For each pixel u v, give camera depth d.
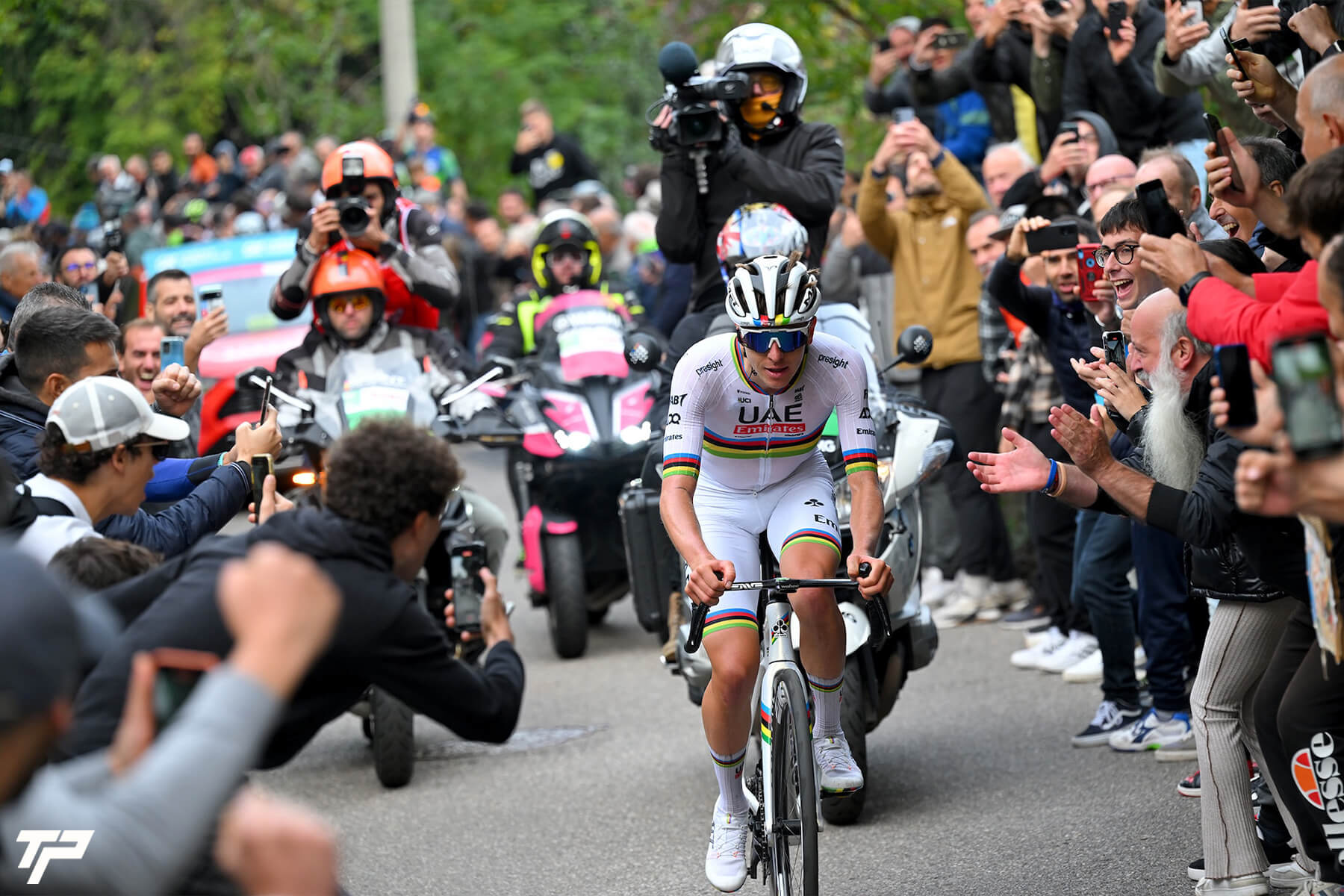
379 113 100.06
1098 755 22.83
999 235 27.61
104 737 10.54
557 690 30.02
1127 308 19.11
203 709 7.89
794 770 15.64
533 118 63.38
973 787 21.80
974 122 38.12
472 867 20.22
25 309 19.95
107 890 7.59
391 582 11.42
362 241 25.84
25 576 7.75
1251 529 14.02
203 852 9.77
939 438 21.48
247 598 8.12
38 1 66.19
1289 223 12.56
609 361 33.03
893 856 19.19
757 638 16.58
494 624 13.12
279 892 7.92
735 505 17.64
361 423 11.74
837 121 54.28
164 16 92.31
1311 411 10.39
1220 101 26.53
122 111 87.62
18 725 7.58
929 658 21.77
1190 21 25.73
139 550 12.63
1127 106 30.09
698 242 25.47
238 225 57.12
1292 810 13.87
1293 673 14.00
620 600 34.72
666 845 20.44
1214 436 15.68
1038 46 31.94
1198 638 24.58
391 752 23.84
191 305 29.59
